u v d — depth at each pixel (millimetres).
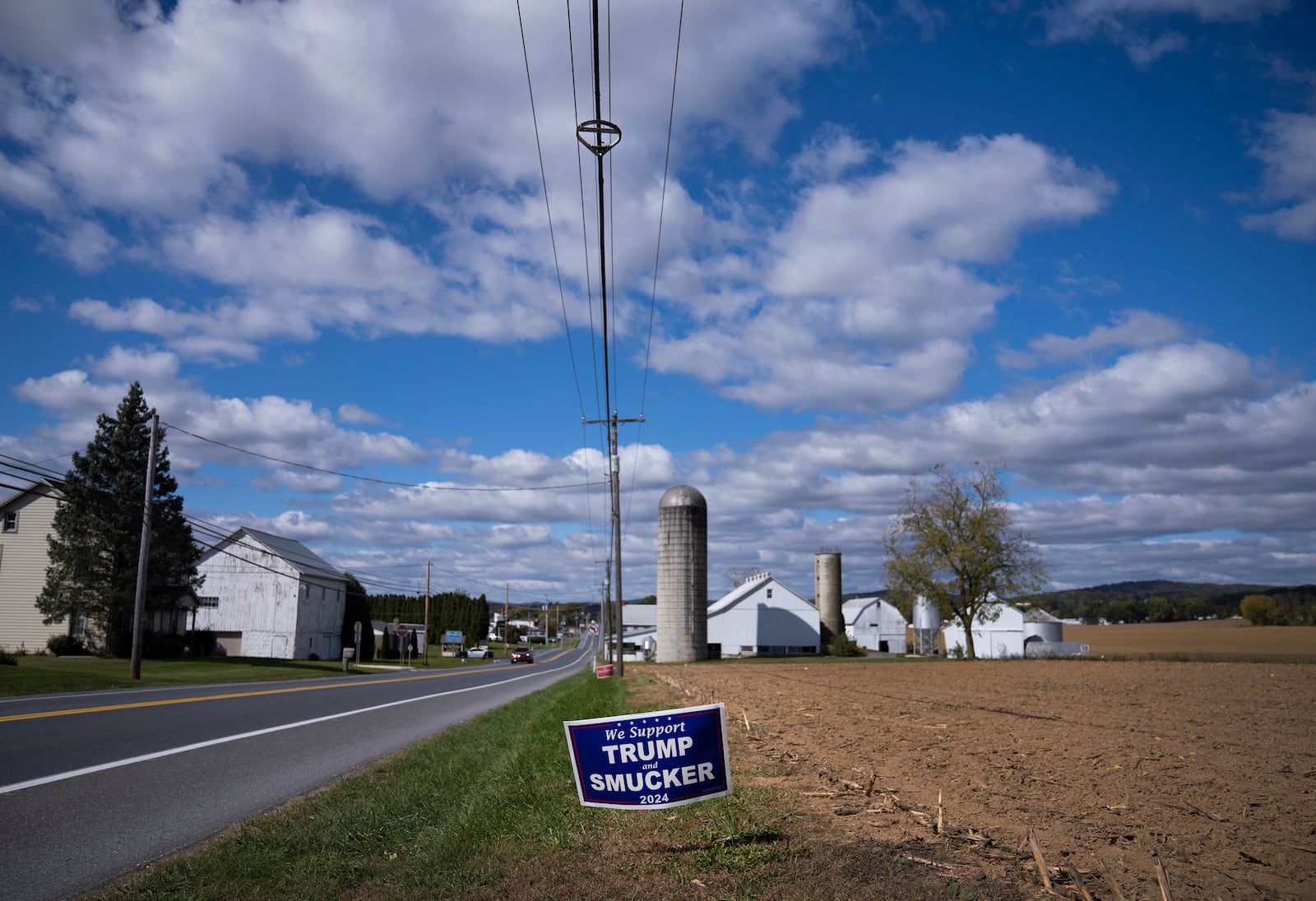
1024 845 6695
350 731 15906
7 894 5895
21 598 47094
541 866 6195
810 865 6082
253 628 61875
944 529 59969
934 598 61562
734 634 83750
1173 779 9766
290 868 6305
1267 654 55344
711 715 6570
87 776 10125
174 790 9609
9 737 12828
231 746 13195
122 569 45875
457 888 5711
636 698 24578
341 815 7980
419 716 19375
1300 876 6016
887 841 6762
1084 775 10016
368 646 77938
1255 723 16047
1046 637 83062
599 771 6598
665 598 68000
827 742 13070
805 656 82000
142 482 46562
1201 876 5988
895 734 14086
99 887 6113
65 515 44469
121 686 25875
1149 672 35188
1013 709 18891
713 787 6523
